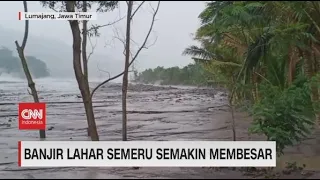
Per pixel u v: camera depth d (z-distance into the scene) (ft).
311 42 44.65
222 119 65.16
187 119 66.03
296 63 51.52
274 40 40.06
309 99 30.89
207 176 24.17
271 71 52.21
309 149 34.88
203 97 142.61
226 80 51.47
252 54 42.57
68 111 81.71
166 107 94.63
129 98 134.41
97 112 79.56
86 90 27.86
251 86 40.50
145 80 308.81
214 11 31.78
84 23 31.78
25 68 43.83
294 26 38.32
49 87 195.52
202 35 54.19
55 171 26.23
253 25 39.42
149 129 52.39
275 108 28.66
